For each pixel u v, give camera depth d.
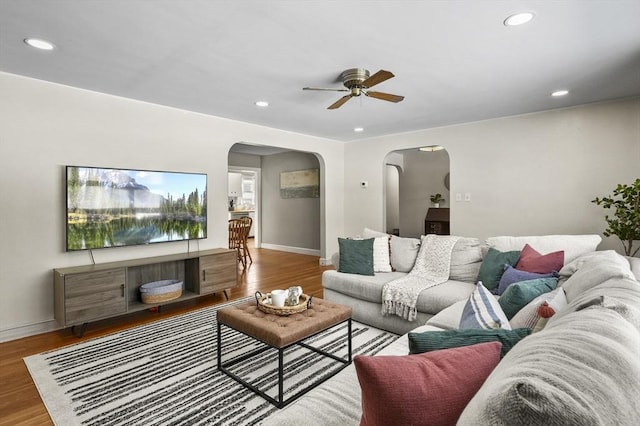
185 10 2.00
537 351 0.68
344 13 2.04
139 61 2.73
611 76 3.10
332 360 2.55
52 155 3.19
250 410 1.95
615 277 1.49
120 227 3.58
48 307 3.17
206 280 4.00
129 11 2.00
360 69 2.88
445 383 0.79
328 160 6.27
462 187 4.93
